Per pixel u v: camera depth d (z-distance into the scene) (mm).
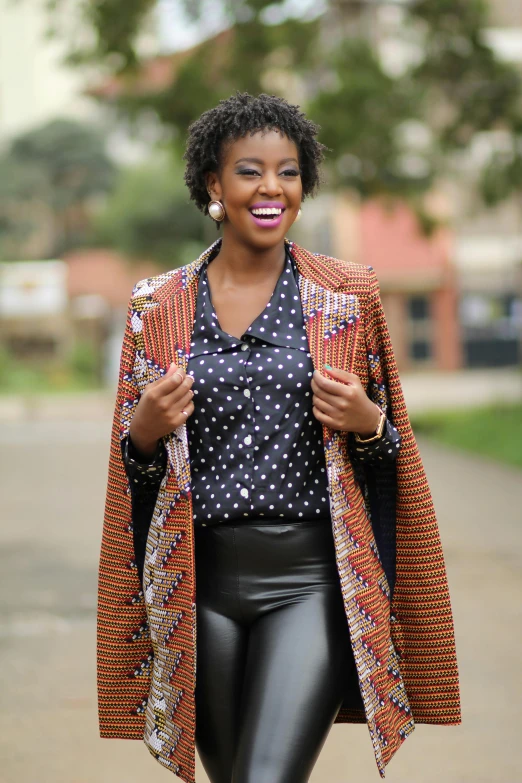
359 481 3191
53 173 65312
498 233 40844
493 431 18719
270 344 3029
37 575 8633
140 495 3223
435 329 41688
